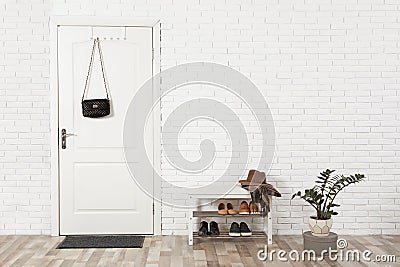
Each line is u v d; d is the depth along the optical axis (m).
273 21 6.59
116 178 6.62
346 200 6.67
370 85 6.64
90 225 6.62
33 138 6.57
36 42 6.54
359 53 6.62
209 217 6.62
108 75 6.59
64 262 5.45
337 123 6.64
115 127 6.62
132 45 6.60
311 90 6.62
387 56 6.62
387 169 6.67
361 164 6.66
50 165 6.59
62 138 6.58
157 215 6.62
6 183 6.58
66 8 6.53
